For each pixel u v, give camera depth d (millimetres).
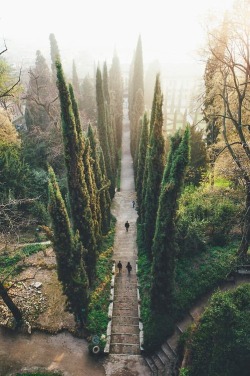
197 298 18938
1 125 33719
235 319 13312
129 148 70500
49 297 21953
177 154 16422
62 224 16594
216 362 13047
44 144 38875
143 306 20953
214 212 23422
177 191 16672
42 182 32562
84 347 18766
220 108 24625
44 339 19266
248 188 18938
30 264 24875
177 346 16469
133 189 47906
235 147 22469
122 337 19344
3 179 29219
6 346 18844
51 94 54469
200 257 21109
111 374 17250
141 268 25156
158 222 17438
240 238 22891
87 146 21359
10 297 19906
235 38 17891
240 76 21703
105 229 30312
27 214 30031
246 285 14836
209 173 26234
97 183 27594
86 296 18453
